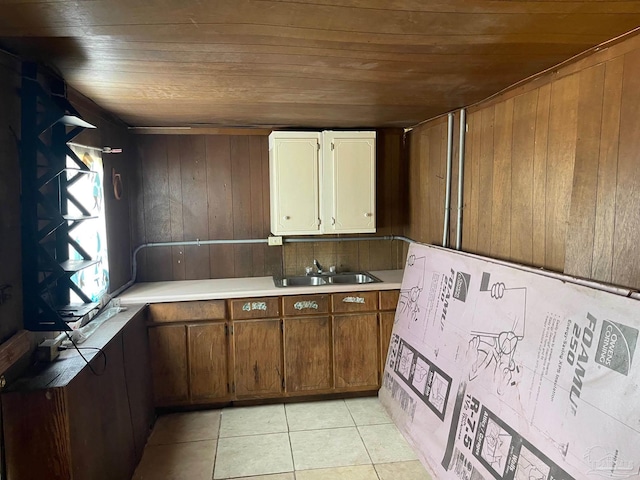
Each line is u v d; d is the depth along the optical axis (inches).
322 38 66.4
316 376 137.6
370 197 146.9
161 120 135.0
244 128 150.7
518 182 95.3
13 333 70.6
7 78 70.2
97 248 113.4
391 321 140.5
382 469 105.2
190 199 150.6
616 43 68.4
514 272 86.2
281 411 134.4
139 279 148.6
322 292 135.8
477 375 90.0
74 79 87.8
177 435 121.6
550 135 84.7
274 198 144.2
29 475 68.2
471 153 115.4
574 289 70.8
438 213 133.3
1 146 68.0
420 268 128.3
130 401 105.1
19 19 57.9
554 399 69.2
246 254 155.1
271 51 71.9
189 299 129.2
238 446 116.0
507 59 77.6
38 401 67.4
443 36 66.0
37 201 74.4
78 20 58.4
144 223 148.3
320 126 150.6
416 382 115.6
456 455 91.5
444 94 103.3
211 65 79.2
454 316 103.5
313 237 158.2
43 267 76.4
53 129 85.4
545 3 54.6
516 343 80.4
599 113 72.2
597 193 72.7
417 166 150.1
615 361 60.9
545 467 67.8
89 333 94.9
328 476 103.0
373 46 69.9
